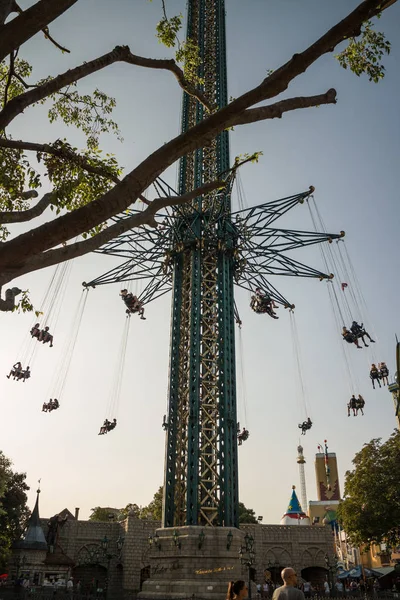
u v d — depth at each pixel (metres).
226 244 37.94
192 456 32.09
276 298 43.84
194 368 34.28
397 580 54.38
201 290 37.16
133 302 38.09
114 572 51.06
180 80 13.92
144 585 30.45
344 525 47.31
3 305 11.34
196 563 29.20
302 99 11.26
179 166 42.09
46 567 48.62
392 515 44.56
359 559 76.06
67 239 8.41
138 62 12.70
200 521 31.06
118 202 8.68
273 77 9.60
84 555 51.47
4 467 48.62
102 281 43.78
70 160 13.68
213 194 38.94
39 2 8.80
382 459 46.78
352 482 47.34
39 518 52.25
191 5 49.56
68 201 14.14
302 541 54.66
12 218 12.58
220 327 35.88
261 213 37.97
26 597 30.20
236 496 32.41
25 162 15.57
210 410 33.94
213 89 44.97
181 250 38.47
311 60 9.70
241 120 10.28
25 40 8.88
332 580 47.50
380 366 33.69
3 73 17.19
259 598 29.78
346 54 14.26
